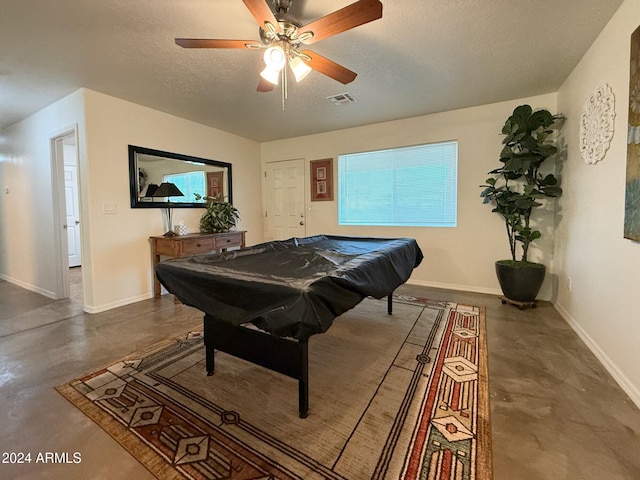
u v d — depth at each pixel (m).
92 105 3.00
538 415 1.52
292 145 5.00
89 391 1.75
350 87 3.01
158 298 3.56
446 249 3.96
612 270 1.93
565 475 1.17
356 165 4.54
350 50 2.32
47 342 2.39
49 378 1.88
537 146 2.89
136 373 1.94
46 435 1.41
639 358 1.61
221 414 1.55
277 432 1.43
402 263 2.49
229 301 1.51
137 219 3.45
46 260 3.72
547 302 3.31
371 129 4.30
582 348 2.23
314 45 2.24
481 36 2.14
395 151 4.24
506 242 3.60
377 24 1.99
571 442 1.34
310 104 3.46
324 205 4.80
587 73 2.36
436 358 2.11
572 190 2.74
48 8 1.77
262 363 1.66
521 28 2.05
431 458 1.26
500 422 1.47
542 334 2.48
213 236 3.84
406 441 1.36
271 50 1.72
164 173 3.71
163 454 1.30
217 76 2.70
